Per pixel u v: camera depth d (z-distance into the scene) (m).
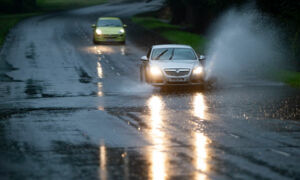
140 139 25.91
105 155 22.47
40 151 23.36
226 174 19.19
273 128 29.00
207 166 20.39
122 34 96.56
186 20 155.00
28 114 34.56
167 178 18.67
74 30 128.12
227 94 44.31
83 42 101.12
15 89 48.41
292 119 32.09
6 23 146.12
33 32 120.88
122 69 65.06
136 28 132.38
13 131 28.44
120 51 86.00
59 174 19.38
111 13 191.25
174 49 50.78
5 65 68.31
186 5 149.88
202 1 121.56
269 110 35.53
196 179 18.53
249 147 24.00
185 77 47.31
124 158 21.86
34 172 19.67
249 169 19.94
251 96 42.78
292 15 68.19
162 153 22.75
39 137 26.70
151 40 103.81
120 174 19.27
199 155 22.31
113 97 42.94
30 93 45.75
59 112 35.31
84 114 34.34
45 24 145.25
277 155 22.38
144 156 22.17
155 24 143.62
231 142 25.16
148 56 50.97
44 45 94.62
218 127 29.27
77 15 183.62
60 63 70.88
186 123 30.58
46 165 20.78
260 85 50.72
